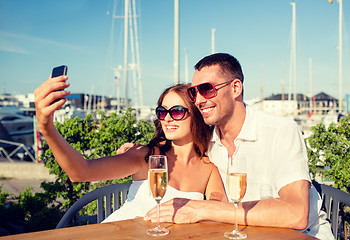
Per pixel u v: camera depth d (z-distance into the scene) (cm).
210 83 232
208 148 272
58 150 184
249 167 241
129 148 272
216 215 176
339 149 428
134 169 252
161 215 179
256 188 238
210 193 265
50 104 158
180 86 270
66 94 157
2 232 388
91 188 455
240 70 246
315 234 234
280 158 220
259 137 235
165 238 152
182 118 254
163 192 175
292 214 175
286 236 159
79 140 471
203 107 241
